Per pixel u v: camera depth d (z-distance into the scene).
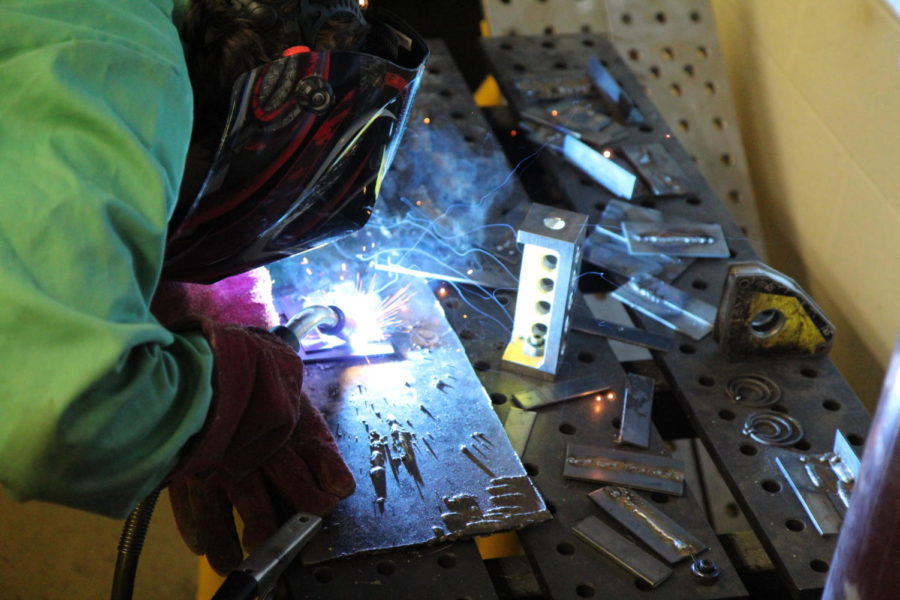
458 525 1.35
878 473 0.92
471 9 2.74
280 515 1.38
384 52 1.42
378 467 1.43
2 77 1.00
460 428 1.50
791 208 2.39
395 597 1.26
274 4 1.18
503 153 2.08
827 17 2.11
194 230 1.24
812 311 1.62
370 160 1.30
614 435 1.53
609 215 1.95
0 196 0.96
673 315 1.75
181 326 1.18
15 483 0.97
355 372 1.59
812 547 1.35
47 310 0.92
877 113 1.96
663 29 2.50
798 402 1.60
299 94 1.17
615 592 1.28
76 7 1.05
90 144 0.98
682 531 1.36
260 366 1.20
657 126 2.18
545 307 1.58
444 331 1.69
